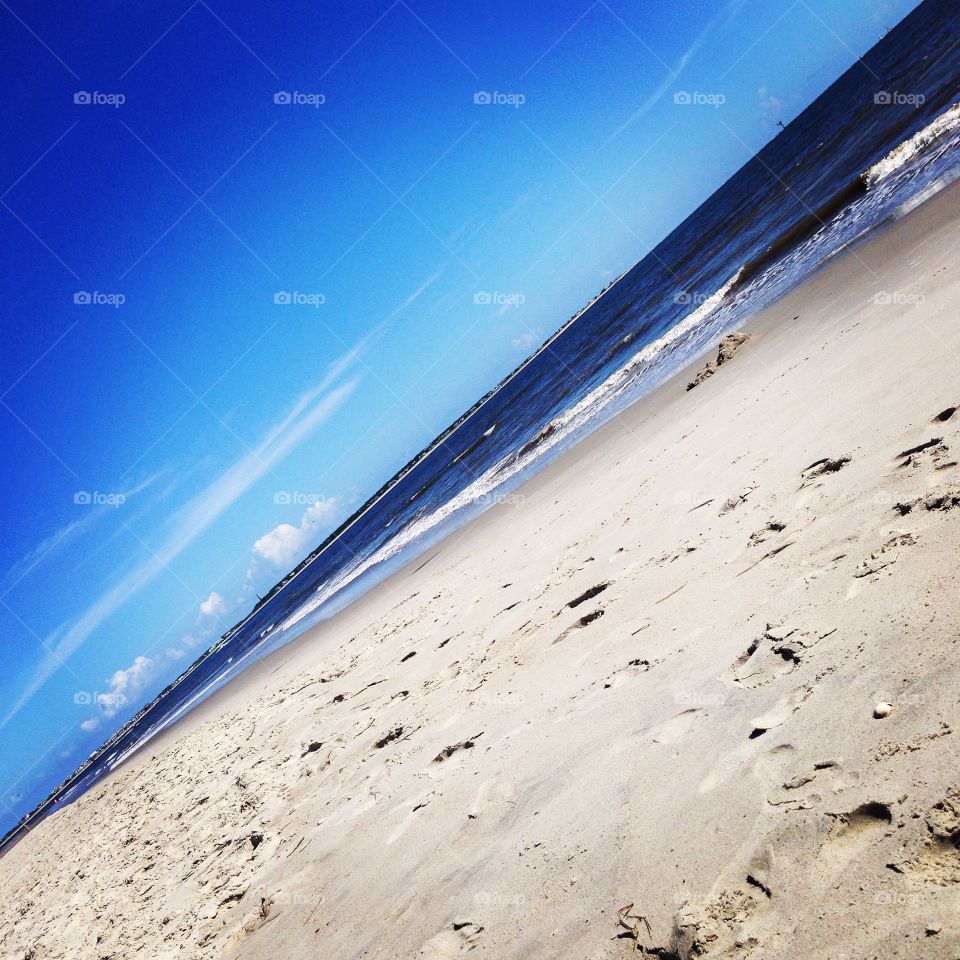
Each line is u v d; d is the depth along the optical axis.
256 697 18.09
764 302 16.38
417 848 4.50
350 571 48.09
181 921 6.06
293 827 6.55
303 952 4.30
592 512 10.09
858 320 9.01
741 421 8.71
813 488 5.33
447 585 13.16
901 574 3.54
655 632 5.03
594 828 3.38
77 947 7.33
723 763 3.16
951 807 2.15
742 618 4.30
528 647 6.66
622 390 22.52
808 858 2.38
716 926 2.37
